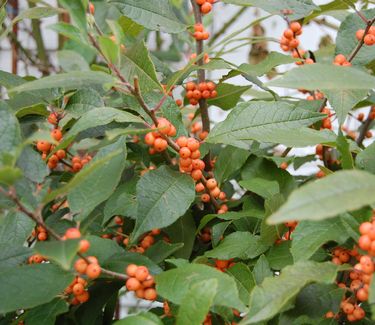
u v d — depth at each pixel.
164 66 0.43
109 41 0.27
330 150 0.42
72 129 0.31
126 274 0.29
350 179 0.21
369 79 0.25
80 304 0.32
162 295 0.26
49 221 0.35
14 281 0.27
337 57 0.36
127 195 0.36
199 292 0.24
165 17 0.39
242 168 0.39
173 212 0.31
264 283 0.25
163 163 0.40
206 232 0.38
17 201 0.25
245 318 0.24
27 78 0.41
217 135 0.33
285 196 0.37
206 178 0.40
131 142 0.40
